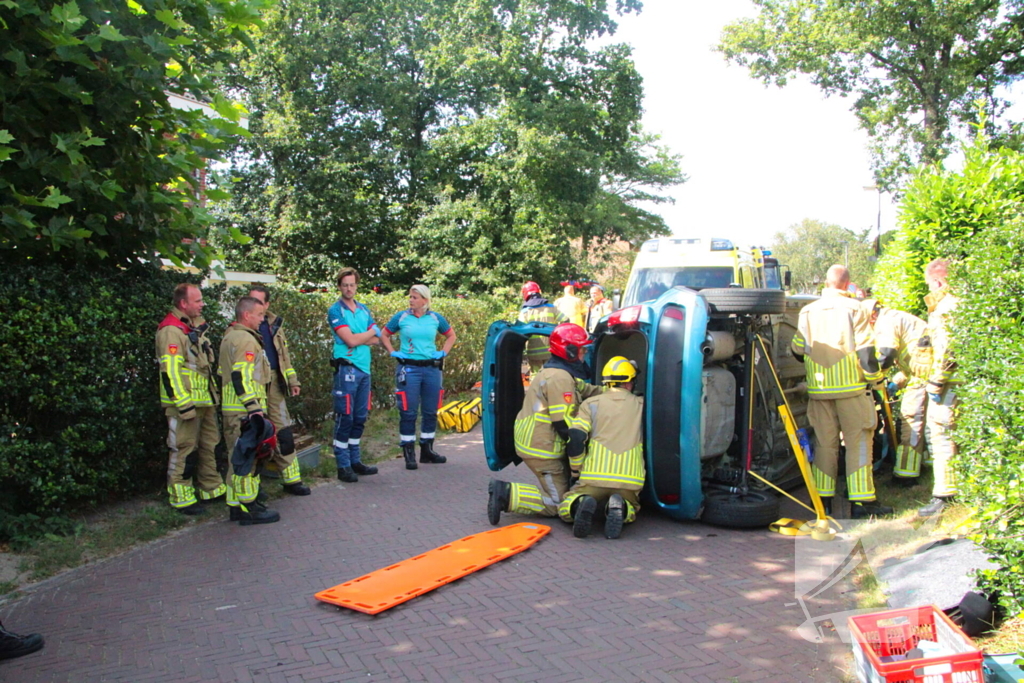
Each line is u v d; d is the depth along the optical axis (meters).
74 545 5.62
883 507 6.25
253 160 27.34
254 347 6.48
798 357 6.55
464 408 11.06
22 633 4.30
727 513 6.04
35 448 5.66
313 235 26.48
